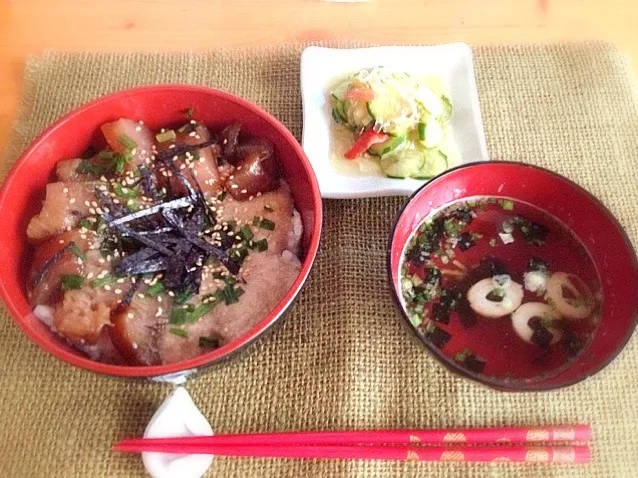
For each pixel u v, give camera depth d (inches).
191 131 12.5
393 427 11.3
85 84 15.0
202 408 11.4
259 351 11.9
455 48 14.9
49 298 11.1
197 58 15.5
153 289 11.1
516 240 12.0
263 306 11.0
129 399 11.5
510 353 11.0
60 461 10.9
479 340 11.1
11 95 15.1
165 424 10.9
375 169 13.8
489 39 16.1
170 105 12.4
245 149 12.4
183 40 15.9
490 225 12.1
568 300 11.3
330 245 13.0
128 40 15.9
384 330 12.1
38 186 11.8
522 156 14.2
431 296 11.5
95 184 11.9
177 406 11.1
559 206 11.8
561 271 11.6
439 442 10.8
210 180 12.2
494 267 11.8
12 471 10.8
